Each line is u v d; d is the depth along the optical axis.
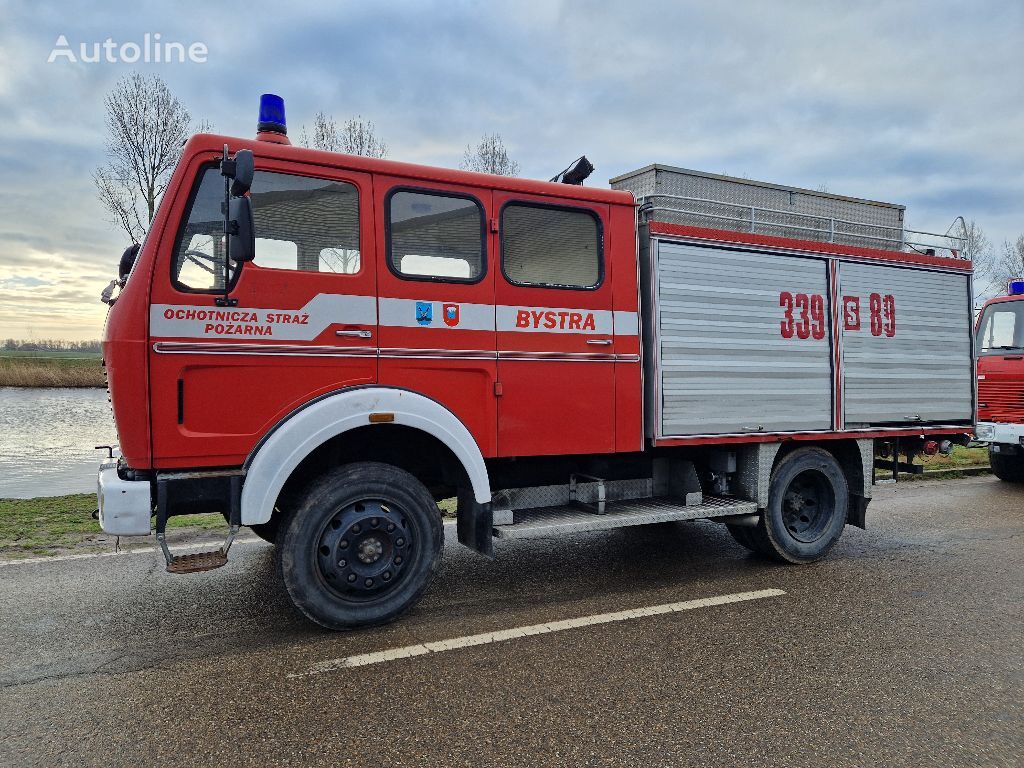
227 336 4.08
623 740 3.08
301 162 4.29
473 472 4.61
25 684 3.60
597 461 5.60
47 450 13.54
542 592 5.16
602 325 5.21
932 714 3.33
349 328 4.39
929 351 6.70
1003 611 4.76
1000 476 10.77
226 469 4.13
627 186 5.92
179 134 11.59
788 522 6.07
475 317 4.77
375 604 4.38
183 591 5.09
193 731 3.15
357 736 3.11
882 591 5.19
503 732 3.14
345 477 4.31
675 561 6.06
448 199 4.71
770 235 5.99
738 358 5.68
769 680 3.67
